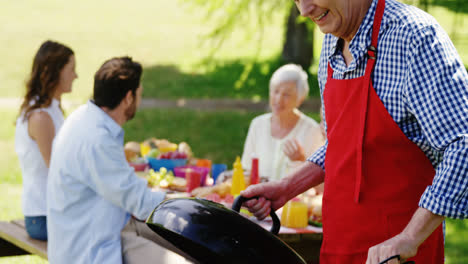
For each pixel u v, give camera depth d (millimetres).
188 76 13172
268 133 3588
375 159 1548
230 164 7023
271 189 1760
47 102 3070
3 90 11336
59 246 2447
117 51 15758
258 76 12812
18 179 6172
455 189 1312
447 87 1363
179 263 2359
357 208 1595
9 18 18406
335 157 1646
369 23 1509
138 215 2465
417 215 1364
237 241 1325
